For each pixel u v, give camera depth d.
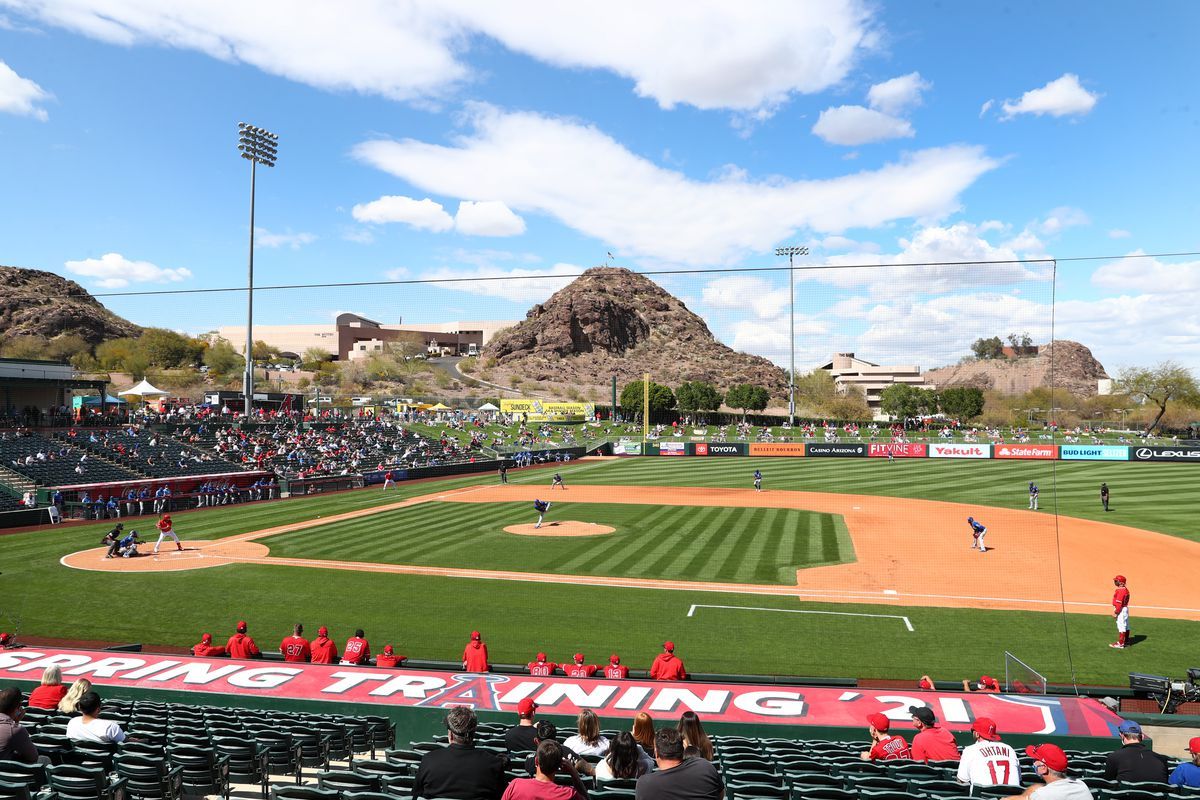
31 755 7.68
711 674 15.36
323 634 15.61
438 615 21.89
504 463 59.38
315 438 67.25
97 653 14.12
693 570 27.67
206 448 57.56
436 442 77.25
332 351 169.38
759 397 107.31
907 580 26.19
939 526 37.59
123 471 47.91
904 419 94.62
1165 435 87.25
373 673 13.29
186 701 12.40
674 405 109.62
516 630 20.48
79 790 7.39
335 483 55.03
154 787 8.16
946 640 19.58
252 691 12.43
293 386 128.50
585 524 38.16
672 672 14.56
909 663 17.91
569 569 27.84
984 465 67.00
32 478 43.41
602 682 12.98
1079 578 26.59
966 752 8.40
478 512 42.81
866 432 87.38
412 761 9.34
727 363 149.38
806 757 9.70
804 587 25.16
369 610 22.42
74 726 8.82
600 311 164.62
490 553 30.81
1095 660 18.11
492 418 100.06
